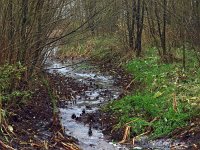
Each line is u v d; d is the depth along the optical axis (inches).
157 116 405.4
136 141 373.7
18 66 403.2
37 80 503.2
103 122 427.8
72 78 711.1
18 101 406.0
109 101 523.2
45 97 483.8
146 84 556.7
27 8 406.9
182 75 532.7
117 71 766.5
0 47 392.5
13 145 319.9
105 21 848.3
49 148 331.3
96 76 741.9
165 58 671.8
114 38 1015.0
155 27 812.0
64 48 1080.2
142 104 446.0
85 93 584.7
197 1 559.2
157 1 620.7
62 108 482.9
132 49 848.9
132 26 848.9
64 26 507.5
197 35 566.9
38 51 442.0
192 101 411.2
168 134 373.7
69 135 382.9
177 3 595.8
